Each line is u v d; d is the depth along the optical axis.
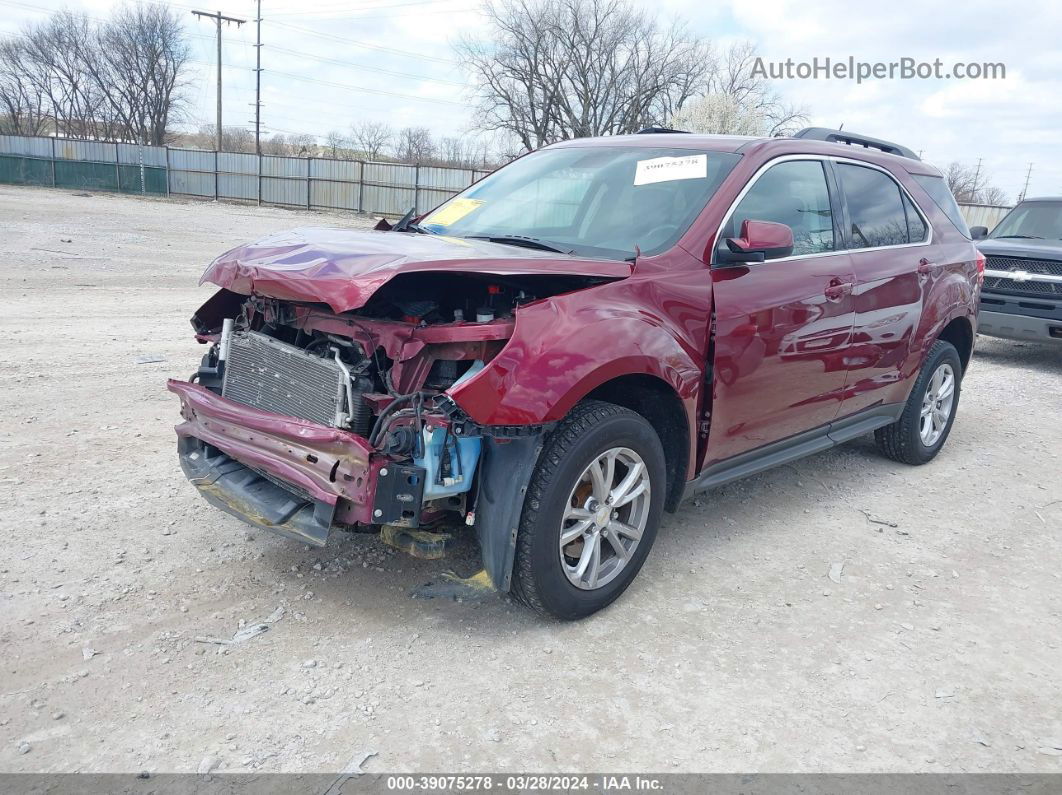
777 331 3.92
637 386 3.50
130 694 2.73
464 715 2.73
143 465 4.75
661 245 3.65
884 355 4.86
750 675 3.07
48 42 70.19
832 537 4.39
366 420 3.00
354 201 36.78
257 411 3.20
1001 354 10.54
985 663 3.25
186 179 40.47
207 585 3.44
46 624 3.08
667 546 4.15
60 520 3.95
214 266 3.46
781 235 3.56
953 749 2.72
